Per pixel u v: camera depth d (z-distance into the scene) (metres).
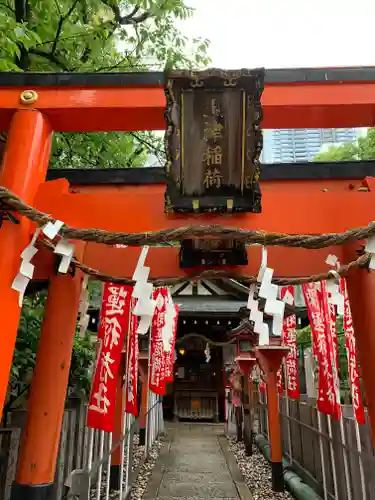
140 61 7.59
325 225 3.02
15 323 2.56
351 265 2.98
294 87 3.20
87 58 6.95
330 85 3.20
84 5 6.38
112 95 3.17
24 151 2.98
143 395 10.46
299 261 4.31
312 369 9.57
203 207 2.93
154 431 11.65
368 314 3.46
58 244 2.65
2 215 2.60
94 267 4.53
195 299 13.70
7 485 3.81
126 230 3.00
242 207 2.93
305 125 3.42
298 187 4.24
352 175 4.20
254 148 2.79
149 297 2.79
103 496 6.14
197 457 9.69
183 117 2.77
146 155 8.79
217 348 17.58
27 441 3.76
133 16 7.24
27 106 3.14
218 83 2.66
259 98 2.70
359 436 4.35
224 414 17.19
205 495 6.81
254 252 4.36
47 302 4.20
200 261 3.86
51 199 3.04
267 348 7.41
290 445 8.28
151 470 8.43
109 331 4.26
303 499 6.19
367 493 4.23
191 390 17.34
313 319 4.62
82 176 4.53
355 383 4.03
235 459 9.44
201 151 2.84
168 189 2.92
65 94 3.17
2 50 4.47
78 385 5.89
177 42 7.37
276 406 7.38
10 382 5.02
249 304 3.34
